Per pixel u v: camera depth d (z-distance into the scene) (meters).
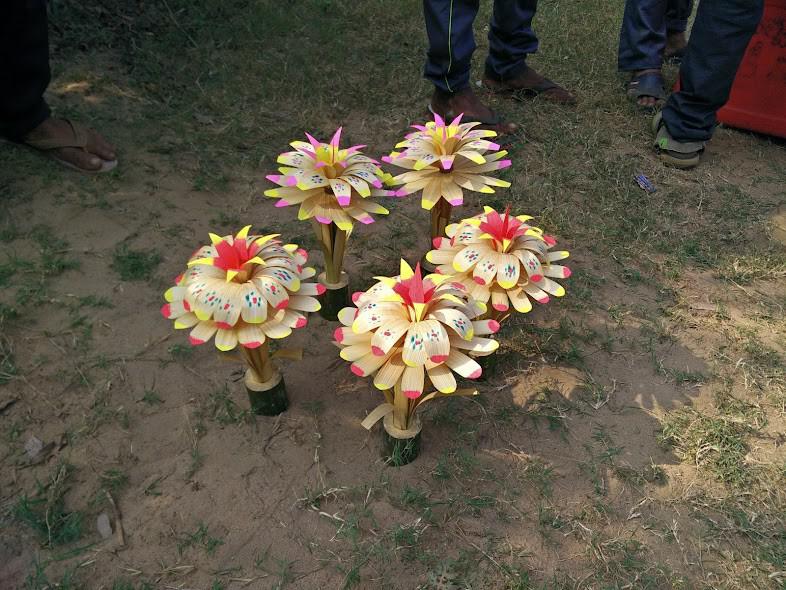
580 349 2.43
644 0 3.91
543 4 5.41
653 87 4.03
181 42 4.11
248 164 3.25
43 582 1.64
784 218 3.23
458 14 3.20
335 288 2.38
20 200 2.76
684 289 2.75
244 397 2.15
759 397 2.28
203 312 1.65
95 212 2.79
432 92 4.03
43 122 2.86
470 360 1.61
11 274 2.43
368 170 2.12
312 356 2.33
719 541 1.84
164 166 3.14
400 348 1.63
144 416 2.05
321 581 1.69
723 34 3.12
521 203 3.18
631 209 3.21
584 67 4.51
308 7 4.79
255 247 1.77
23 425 1.99
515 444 2.07
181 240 2.74
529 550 1.79
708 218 3.20
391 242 2.91
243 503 1.85
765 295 2.75
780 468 2.02
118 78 3.69
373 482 1.93
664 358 2.41
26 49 2.56
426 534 1.81
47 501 1.80
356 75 4.13
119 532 1.76
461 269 1.89
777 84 3.74
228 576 1.69
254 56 4.13
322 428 2.08
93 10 4.12
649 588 1.71
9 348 2.18
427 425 2.10
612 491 1.95
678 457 2.06
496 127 3.62
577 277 2.76
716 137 3.93
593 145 3.65
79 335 2.27
